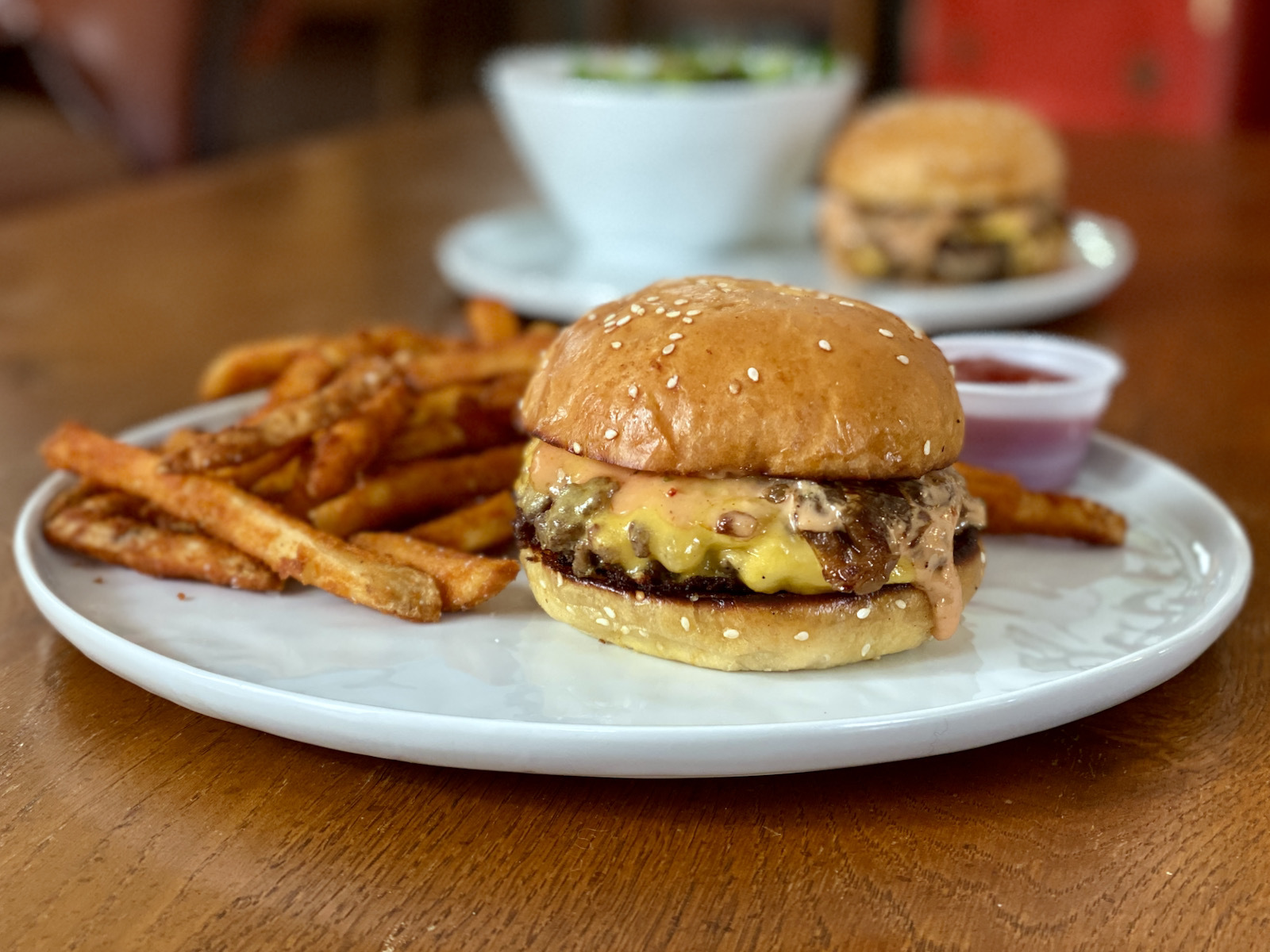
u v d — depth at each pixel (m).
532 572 0.30
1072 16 1.27
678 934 0.21
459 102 1.86
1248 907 0.21
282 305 0.57
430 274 0.62
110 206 0.77
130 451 0.33
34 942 0.21
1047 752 0.26
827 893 0.22
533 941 0.21
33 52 1.01
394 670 0.28
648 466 0.27
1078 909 0.21
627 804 0.24
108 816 0.24
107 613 0.30
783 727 0.24
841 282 0.56
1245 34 1.17
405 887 0.22
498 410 0.37
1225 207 0.73
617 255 0.61
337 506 0.34
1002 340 0.41
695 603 0.27
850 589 0.27
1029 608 0.31
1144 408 0.44
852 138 0.60
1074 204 0.74
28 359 0.50
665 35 1.63
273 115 1.75
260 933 0.21
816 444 0.27
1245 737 0.26
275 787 0.25
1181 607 0.31
